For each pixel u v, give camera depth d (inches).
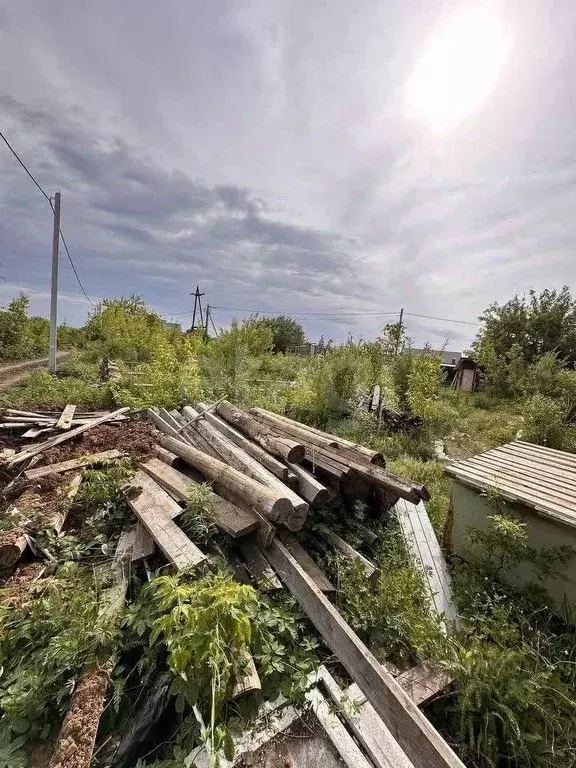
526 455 179.6
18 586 101.0
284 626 94.0
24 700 75.0
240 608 87.1
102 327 674.2
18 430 224.4
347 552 129.9
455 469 157.5
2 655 84.2
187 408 240.5
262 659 86.0
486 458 174.2
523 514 133.3
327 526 143.9
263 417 236.8
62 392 318.7
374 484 156.8
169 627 75.3
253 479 139.9
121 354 568.4
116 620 89.1
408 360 405.4
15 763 68.7
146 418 247.4
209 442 183.9
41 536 119.5
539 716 82.7
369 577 121.7
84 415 253.4
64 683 80.0
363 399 344.5
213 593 78.4
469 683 86.7
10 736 72.5
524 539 124.4
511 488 138.0
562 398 421.7
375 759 74.2
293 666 89.4
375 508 164.1
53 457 176.1
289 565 109.7
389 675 77.6
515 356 626.2
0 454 181.5
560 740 79.0
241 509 127.9
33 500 135.7
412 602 112.8
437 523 182.1
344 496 162.9
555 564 121.8
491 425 397.1
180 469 168.7
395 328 456.4
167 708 80.1
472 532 137.3
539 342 690.8
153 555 115.1
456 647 97.9
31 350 680.4
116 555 115.3
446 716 89.1
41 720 76.4
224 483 137.2
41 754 71.8
